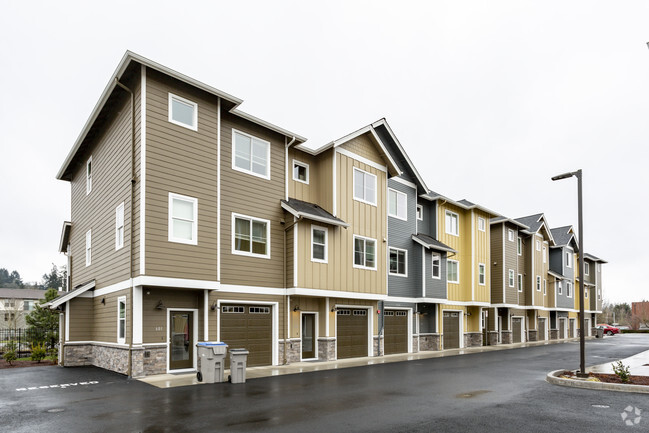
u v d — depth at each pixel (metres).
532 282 34.66
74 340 16.42
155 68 13.35
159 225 13.18
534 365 17.28
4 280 125.31
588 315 47.38
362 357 19.98
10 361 18.28
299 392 11.00
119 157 14.77
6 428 7.59
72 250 20.84
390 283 22.09
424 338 24.44
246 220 16.11
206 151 14.59
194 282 13.74
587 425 7.96
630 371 14.64
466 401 10.05
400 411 8.98
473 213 28.23
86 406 9.25
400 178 23.48
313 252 17.64
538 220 36.44
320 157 19.48
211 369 12.23
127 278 13.48
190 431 7.46
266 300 16.28
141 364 13.00
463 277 27.62
